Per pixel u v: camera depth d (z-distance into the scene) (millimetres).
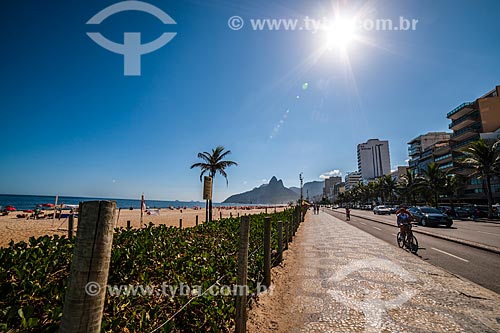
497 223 25312
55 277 3195
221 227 7973
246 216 3336
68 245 4320
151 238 5168
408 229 10117
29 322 1980
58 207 28797
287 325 3889
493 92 49625
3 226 19875
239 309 3189
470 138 48969
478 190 48750
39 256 3559
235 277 4172
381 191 76062
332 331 3697
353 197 107125
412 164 76500
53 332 1974
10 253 3539
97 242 1240
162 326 2416
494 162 31641
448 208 37156
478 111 48344
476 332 3629
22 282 2543
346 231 16844
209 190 11969
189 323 2979
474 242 11195
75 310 1182
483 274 6465
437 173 44125
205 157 25203
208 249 5086
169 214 44469
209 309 3119
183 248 4730
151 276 3570
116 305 2680
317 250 9922
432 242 11734
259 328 3783
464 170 50062
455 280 5969
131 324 2461
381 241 12180
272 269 6930
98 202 1267
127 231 5793
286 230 10227
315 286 5637
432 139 75312
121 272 3287
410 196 58406
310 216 39312
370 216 37562
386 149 160625
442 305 4539
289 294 5172
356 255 8828
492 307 4441
